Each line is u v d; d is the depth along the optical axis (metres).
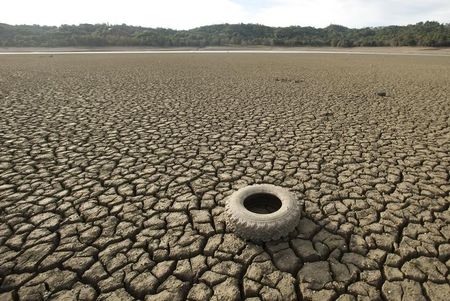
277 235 3.30
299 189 4.47
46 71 17.56
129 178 4.74
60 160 5.33
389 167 5.13
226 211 3.66
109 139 6.40
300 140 6.43
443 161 5.33
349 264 3.02
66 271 2.91
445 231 3.49
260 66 21.48
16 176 4.72
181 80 14.63
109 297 2.63
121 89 12.06
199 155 5.66
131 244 3.29
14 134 6.55
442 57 30.83
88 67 20.09
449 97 10.46
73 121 7.61
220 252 3.17
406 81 14.21
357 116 8.20
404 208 3.95
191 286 2.77
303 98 10.50
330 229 3.55
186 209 3.95
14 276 2.84
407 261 3.06
